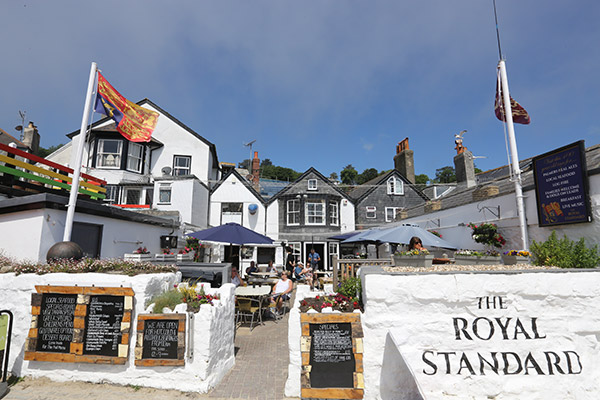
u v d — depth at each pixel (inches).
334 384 156.3
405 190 861.8
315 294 206.1
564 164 246.4
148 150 773.9
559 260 212.2
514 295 164.2
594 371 158.9
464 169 631.2
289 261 621.3
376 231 408.5
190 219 634.2
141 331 170.4
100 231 297.9
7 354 161.2
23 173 278.8
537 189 272.7
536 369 158.2
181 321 169.6
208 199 764.0
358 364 156.6
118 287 172.6
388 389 155.9
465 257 261.7
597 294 164.7
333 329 161.8
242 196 782.5
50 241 242.5
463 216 422.6
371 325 160.9
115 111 284.4
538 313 163.2
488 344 160.4
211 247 625.0
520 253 230.7
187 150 802.2
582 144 231.6
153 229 397.4
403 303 162.7
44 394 157.9
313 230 772.0
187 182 649.6
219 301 192.7
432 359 158.4
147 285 179.6
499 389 155.6
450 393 155.7
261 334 285.9
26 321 178.4
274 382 181.3
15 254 240.4
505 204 335.9
